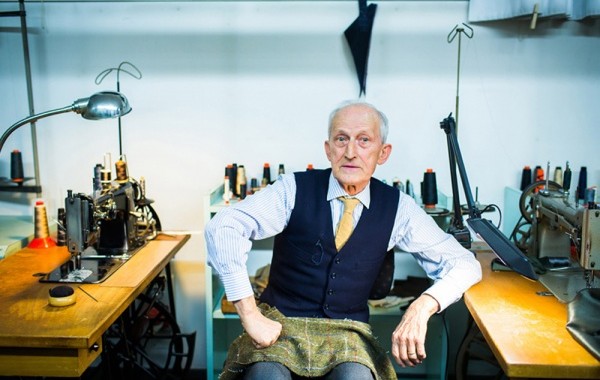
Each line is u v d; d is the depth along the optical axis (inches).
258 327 68.2
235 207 73.6
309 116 110.3
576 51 106.3
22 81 110.7
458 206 82.0
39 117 82.1
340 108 74.5
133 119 111.9
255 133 111.4
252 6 107.5
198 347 120.3
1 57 110.2
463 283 72.7
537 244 86.7
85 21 109.0
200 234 115.3
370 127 72.4
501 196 111.6
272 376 65.7
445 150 110.3
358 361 68.4
